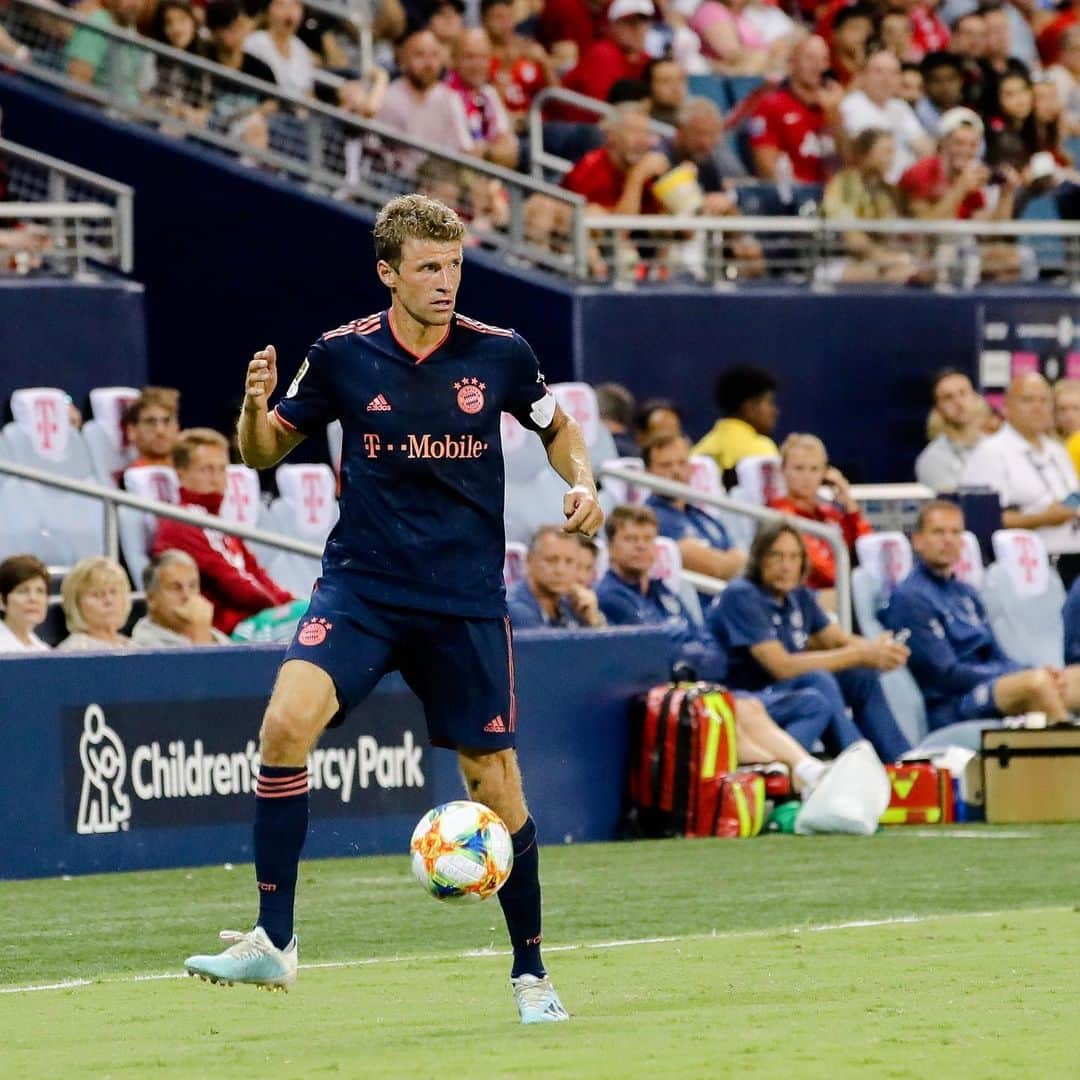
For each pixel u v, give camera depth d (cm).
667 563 3969
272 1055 1786
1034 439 4812
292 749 1834
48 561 3897
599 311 4900
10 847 3150
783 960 2303
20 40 5041
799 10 6041
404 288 1838
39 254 4572
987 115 5603
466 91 5188
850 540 4334
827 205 5241
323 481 4053
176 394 4028
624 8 5409
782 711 3750
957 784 3741
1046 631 4250
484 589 1883
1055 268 5441
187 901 2906
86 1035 1933
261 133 5012
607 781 3575
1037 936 2447
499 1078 1631
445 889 1825
